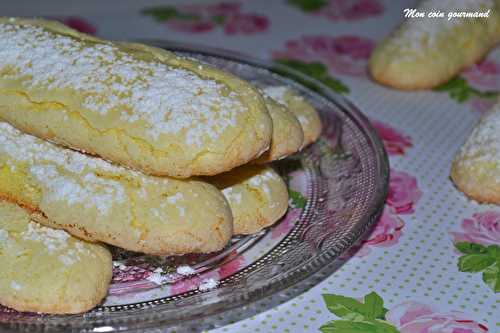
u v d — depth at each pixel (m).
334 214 0.37
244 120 0.34
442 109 0.48
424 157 0.43
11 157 0.36
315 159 0.41
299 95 0.44
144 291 0.34
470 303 0.34
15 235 0.34
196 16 0.57
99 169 0.35
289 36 0.55
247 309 0.34
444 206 0.40
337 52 0.53
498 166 0.39
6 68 0.36
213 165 0.33
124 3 0.59
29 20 0.39
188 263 0.35
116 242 0.33
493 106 0.44
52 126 0.35
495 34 0.52
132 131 0.33
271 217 0.37
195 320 0.32
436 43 0.50
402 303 0.34
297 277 0.33
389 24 0.56
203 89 0.34
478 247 0.37
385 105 0.48
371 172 0.39
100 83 0.35
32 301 0.32
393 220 0.39
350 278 0.36
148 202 0.34
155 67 0.35
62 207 0.34
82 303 0.32
